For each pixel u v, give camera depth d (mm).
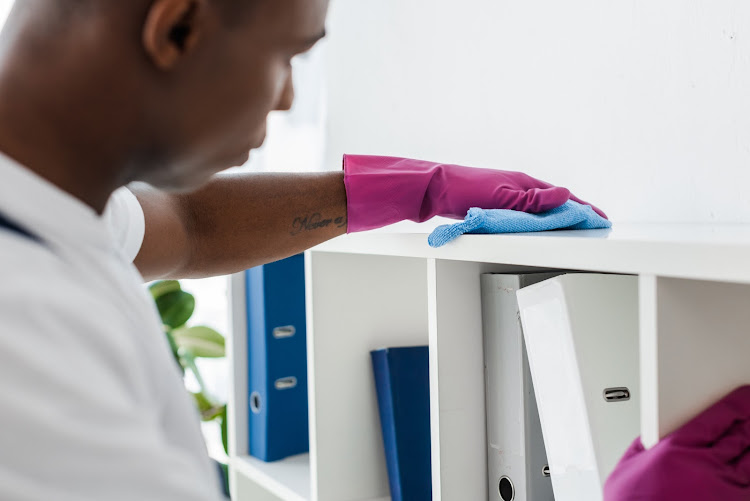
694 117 1054
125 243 724
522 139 1364
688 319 578
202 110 433
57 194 406
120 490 340
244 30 422
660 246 557
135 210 744
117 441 339
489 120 1438
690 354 580
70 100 414
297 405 1421
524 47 1343
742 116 988
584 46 1223
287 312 1405
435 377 893
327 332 1146
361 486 1176
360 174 919
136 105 419
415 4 1618
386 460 1133
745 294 602
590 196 1232
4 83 419
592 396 706
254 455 1448
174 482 355
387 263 1192
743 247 497
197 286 2398
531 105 1338
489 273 910
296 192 916
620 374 719
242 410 1468
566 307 710
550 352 742
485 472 924
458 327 904
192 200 877
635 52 1136
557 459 748
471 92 1480
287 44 448
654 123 1113
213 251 886
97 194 445
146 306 464
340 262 1152
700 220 1057
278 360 1399
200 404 1938
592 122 1217
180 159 456
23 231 391
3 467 317
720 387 593
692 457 547
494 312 898
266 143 2102
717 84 1019
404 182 925
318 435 1142
